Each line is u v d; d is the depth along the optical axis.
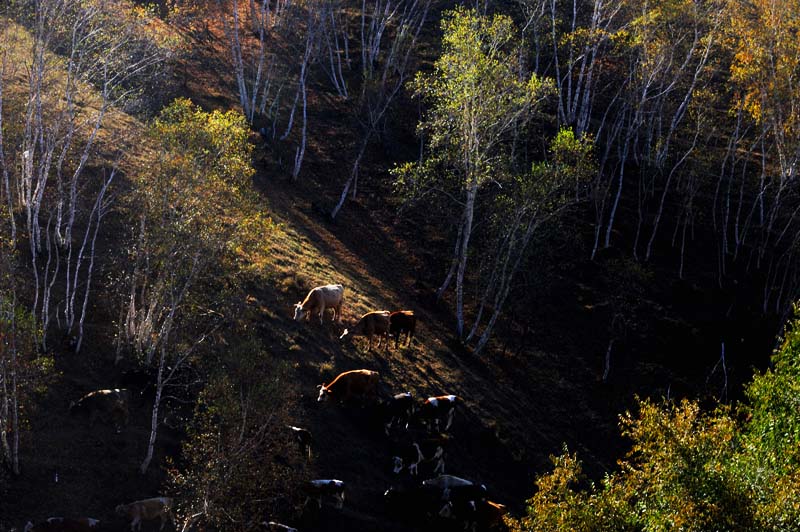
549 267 50.97
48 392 28.95
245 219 30.31
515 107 48.06
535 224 47.16
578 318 50.66
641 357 48.47
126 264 34.97
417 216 57.56
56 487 25.30
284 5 76.12
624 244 56.88
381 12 79.50
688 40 65.31
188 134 30.86
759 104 56.44
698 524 16.56
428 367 41.03
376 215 57.03
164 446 28.66
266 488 26.52
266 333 37.12
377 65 73.25
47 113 41.34
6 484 24.53
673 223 59.62
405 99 68.75
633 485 18.97
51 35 39.06
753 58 55.88
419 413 35.25
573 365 47.09
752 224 60.81
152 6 57.22
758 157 67.19
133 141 45.38
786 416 20.73
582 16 76.00
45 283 31.08
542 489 20.11
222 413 26.89
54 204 39.81
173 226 29.95
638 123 62.75
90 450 27.22
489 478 35.06
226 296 33.59
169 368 29.83
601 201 58.62
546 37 68.12
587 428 42.72
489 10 78.06
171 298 30.70
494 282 49.66
